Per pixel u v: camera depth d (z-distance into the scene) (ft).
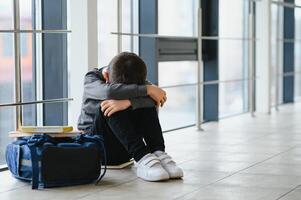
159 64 17.22
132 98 9.82
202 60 18.90
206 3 18.97
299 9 26.04
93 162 9.25
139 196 8.47
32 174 8.89
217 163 11.12
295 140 14.32
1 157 12.17
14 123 11.27
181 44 17.63
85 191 8.80
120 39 13.48
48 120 13.07
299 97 27.37
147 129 9.98
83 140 9.50
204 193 8.64
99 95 10.03
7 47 11.57
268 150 12.73
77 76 12.09
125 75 10.11
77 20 11.97
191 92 18.95
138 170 9.74
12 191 8.82
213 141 14.20
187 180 9.59
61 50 12.99
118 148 10.43
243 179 9.66
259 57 21.36
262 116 20.43
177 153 12.34
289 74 25.82
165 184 9.29
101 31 13.92
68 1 12.53
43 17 12.73
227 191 8.77
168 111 18.15
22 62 12.49
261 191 8.77
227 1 20.20
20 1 11.87
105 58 13.82
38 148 8.95
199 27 17.02
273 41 23.21
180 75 18.37
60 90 13.07
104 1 13.94
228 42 20.70
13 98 11.39
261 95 21.44
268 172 10.25
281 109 23.08
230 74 21.07
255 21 21.29
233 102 21.53
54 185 9.05
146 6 16.15
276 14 23.38
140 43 16.28
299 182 9.42
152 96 9.96
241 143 13.82
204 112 19.12
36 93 12.87
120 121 9.75
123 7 15.71
